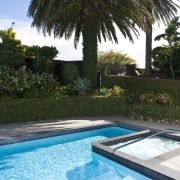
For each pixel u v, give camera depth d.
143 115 10.73
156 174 4.93
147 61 20.91
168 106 10.78
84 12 12.27
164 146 7.50
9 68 11.18
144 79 13.21
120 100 12.03
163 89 12.22
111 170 5.94
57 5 11.44
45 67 12.72
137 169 5.38
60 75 13.80
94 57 13.45
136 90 13.59
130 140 7.77
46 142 8.07
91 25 13.12
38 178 5.50
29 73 11.02
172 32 19.36
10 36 15.62
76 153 7.21
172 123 9.77
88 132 9.29
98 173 5.77
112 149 6.37
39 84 11.06
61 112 11.05
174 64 19.84
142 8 11.63
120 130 9.94
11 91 10.09
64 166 6.21
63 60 15.01
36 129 8.61
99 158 6.54
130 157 5.76
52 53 14.00
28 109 10.07
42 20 12.88
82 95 12.22
